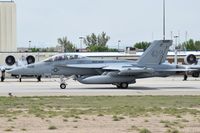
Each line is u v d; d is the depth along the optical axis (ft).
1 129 105.29
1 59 490.08
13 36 616.39
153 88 262.88
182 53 517.55
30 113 136.26
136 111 140.46
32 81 377.30
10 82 358.02
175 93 219.00
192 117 126.31
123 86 261.65
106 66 264.31
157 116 128.47
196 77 440.86
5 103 168.76
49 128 106.52
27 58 422.82
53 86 287.69
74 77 267.18
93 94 212.43
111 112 137.80
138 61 269.03
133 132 101.30
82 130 104.12
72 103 168.86
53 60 266.57
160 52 268.82
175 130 102.53
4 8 614.34
